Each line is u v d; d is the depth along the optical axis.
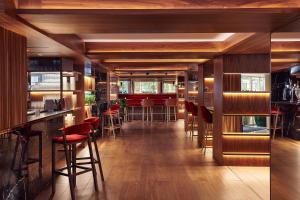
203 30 3.83
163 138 9.53
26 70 3.70
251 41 4.66
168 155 7.01
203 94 8.17
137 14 2.98
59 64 6.55
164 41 6.28
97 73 11.55
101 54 6.45
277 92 3.95
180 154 7.12
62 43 4.71
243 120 6.12
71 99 7.06
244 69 6.05
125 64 8.94
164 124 13.52
